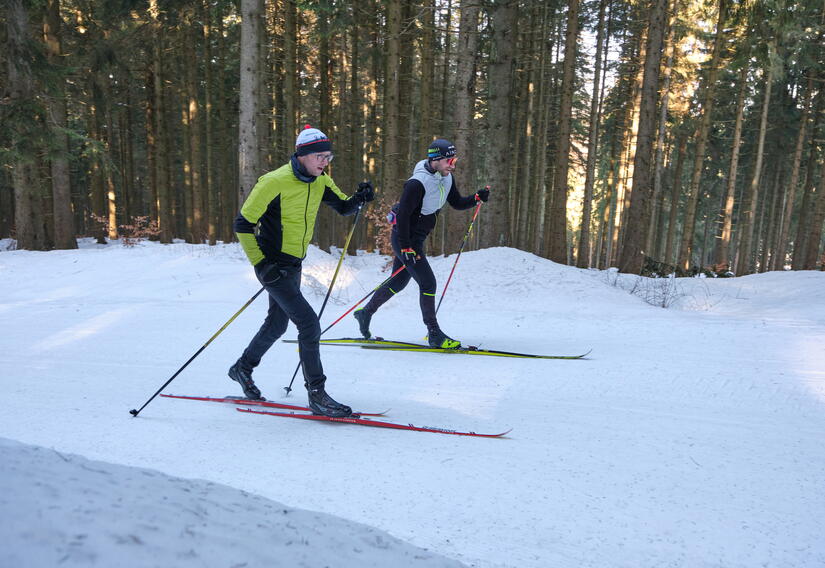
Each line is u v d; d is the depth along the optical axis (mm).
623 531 1946
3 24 13180
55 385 3990
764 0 15141
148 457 2637
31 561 714
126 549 818
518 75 20500
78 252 12977
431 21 15578
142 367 4539
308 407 3424
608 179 27375
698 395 3617
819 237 18516
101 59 17141
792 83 23281
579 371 4242
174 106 24672
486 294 8148
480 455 2672
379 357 4840
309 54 20266
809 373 3955
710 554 1804
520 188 23828
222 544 960
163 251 12102
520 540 1865
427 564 1245
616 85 23938
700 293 9047
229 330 6039
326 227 20203
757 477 2412
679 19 18859
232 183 27078
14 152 11547
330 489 2270
